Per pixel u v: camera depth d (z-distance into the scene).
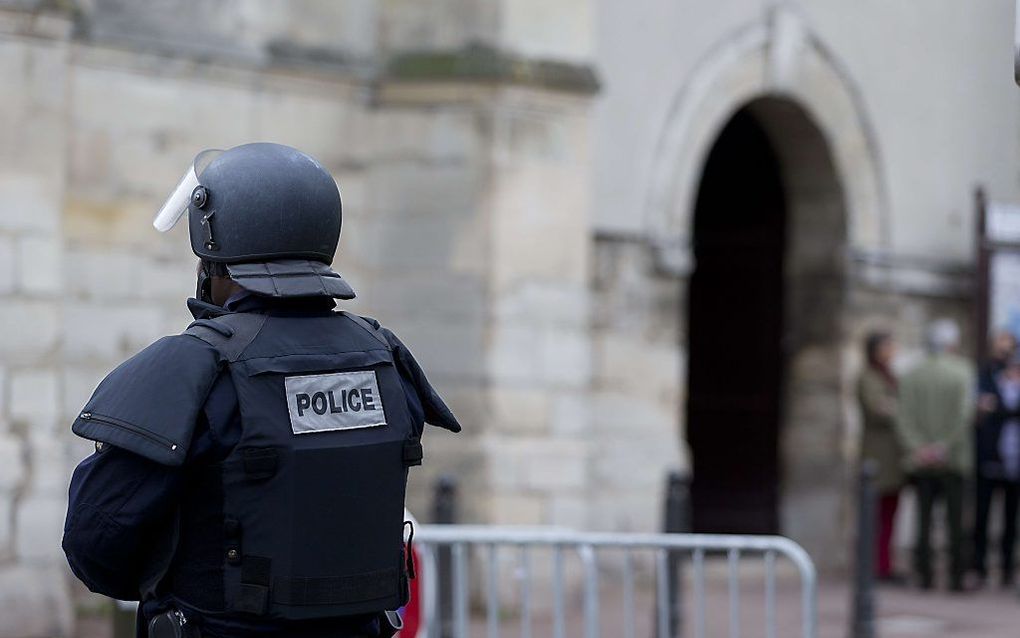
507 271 12.98
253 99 12.52
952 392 15.02
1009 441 15.75
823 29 16.48
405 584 4.20
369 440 4.04
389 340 4.31
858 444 15.89
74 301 11.55
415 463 4.19
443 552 10.32
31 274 10.85
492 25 12.94
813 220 16.94
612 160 14.52
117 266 11.77
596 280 14.34
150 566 3.95
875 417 15.54
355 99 13.11
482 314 12.94
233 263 4.10
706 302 17.39
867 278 16.95
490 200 12.92
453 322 13.01
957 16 17.83
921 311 17.70
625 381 14.55
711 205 17.34
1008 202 17.61
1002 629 12.79
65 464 10.92
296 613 3.90
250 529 3.88
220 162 4.13
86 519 3.85
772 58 15.96
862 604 11.99
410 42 13.14
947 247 17.89
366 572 4.01
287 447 3.91
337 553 3.96
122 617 6.74
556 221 13.26
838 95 16.67
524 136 13.07
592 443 14.27
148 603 3.96
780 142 16.81
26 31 10.80
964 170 17.94
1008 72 17.66
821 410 16.81
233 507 3.88
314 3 12.85
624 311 14.55
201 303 4.14
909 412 15.14
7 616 10.45
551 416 13.23
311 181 4.15
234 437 3.90
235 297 4.11
